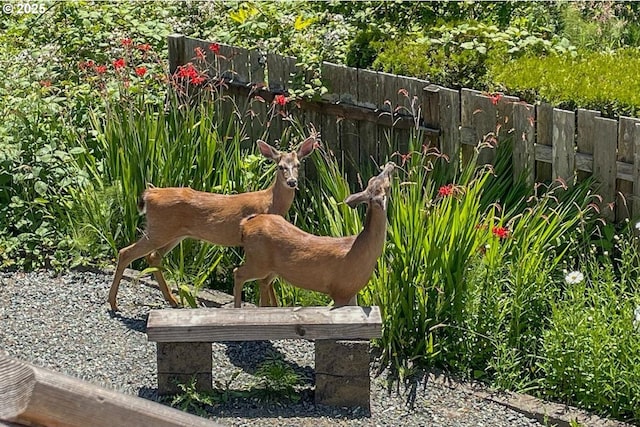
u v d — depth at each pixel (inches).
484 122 312.2
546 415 250.1
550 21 427.2
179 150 323.6
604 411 252.8
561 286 291.1
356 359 245.6
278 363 259.3
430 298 272.7
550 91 328.2
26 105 357.4
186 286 298.8
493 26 380.5
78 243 324.5
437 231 270.2
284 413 245.4
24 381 78.9
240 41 406.0
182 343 245.6
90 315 293.9
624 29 439.8
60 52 418.3
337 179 303.4
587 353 257.1
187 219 281.3
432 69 353.1
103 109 364.8
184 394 247.0
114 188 325.7
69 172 338.6
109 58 414.3
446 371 269.9
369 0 425.4
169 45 372.2
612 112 318.7
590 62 354.3
